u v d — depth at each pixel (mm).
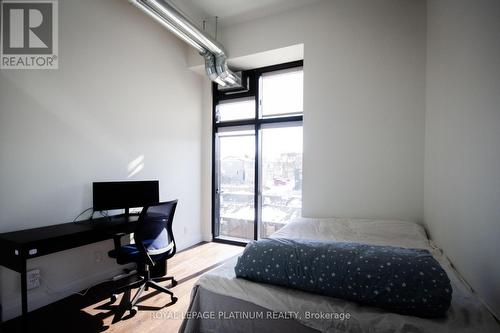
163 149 3367
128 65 2898
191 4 2936
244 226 3941
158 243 2242
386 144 2631
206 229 4051
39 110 2129
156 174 3266
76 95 2391
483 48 1214
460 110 1516
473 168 1326
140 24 3045
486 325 922
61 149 2277
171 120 3494
